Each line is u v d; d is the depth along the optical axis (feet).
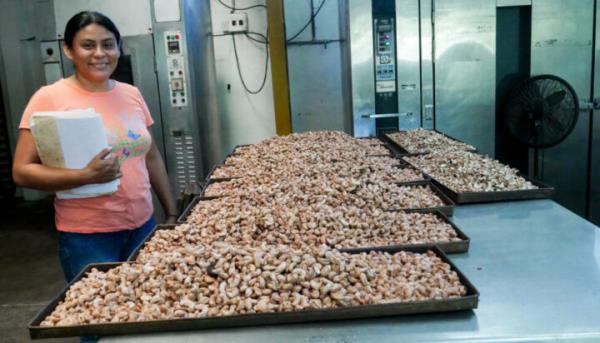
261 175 8.45
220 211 6.49
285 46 15.30
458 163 8.95
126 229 6.97
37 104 6.44
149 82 13.76
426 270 4.61
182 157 14.16
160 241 5.68
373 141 11.78
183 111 13.88
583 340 3.76
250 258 4.51
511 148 14.57
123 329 3.98
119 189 6.82
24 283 12.38
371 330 3.91
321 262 4.47
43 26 13.53
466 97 13.82
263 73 16.10
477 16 13.38
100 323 3.98
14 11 16.57
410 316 4.06
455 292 4.21
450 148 10.48
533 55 13.70
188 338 3.92
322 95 15.64
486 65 13.61
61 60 13.69
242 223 5.94
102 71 6.57
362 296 4.12
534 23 13.51
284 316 4.00
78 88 6.70
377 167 8.77
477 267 5.05
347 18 13.80
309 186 7.21
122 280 4.53
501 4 13.37
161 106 13.88
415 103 13.88
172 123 13.97
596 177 14.26
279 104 15.24
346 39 14.20
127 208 6.94
